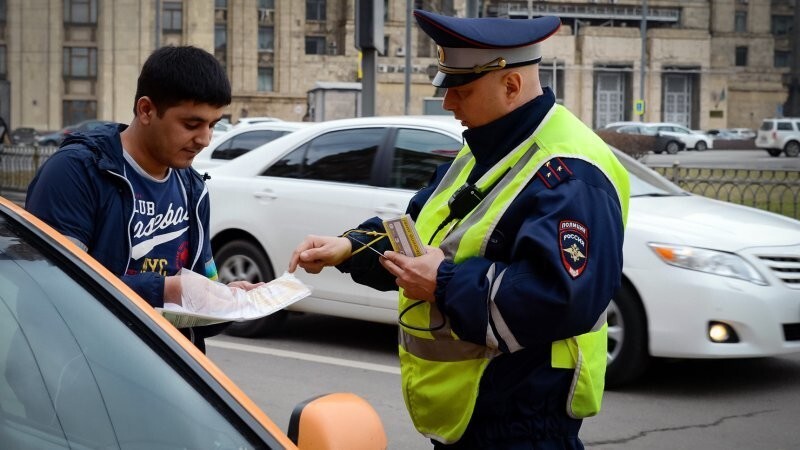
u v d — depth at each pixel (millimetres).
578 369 2346
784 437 4953
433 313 2406
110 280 2086
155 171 2662
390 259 2309
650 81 63688
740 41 67875
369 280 2602
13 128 54594
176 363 1979
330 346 6742
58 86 54812
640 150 45875
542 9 62938
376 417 1982
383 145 6438
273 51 58219
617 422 5145
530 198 2281
